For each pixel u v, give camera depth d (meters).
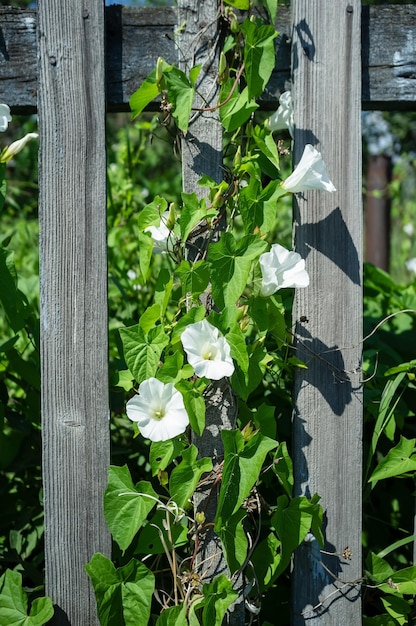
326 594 1.62
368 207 3.73
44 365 1.58
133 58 1.61
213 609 1.53
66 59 1.57
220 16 1.58
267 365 1.64
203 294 1.60
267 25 1.58
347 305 1.62
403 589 1.62
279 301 1.60
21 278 2.16
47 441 1.58
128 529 1.54
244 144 1.64
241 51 1.58
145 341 1.55
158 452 1.55
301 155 1.61
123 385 1.61
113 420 1.89
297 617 1.63
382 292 2.04
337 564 1.63
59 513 1.58
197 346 1.52
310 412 1.62
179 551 1.68
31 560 1.77
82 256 1.58
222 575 1.54
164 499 1.67
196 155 1.59
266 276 1.55
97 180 1.57
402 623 1.63
